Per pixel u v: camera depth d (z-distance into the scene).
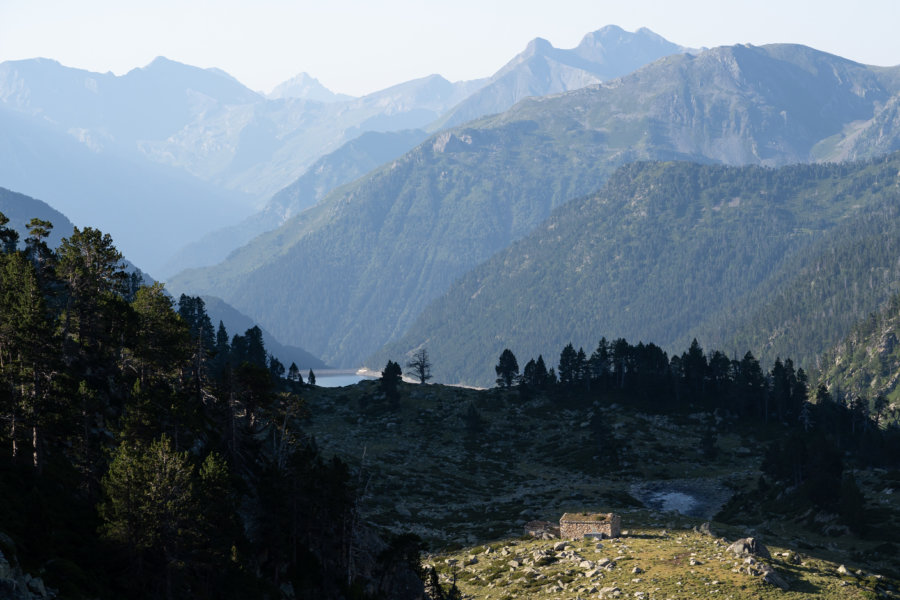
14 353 73.00
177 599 66.94
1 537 55.50
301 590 79.94
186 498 67.12
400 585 93.69
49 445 74.44
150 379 93.56
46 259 93.44
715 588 86.25
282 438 96.06
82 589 58.78
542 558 108.56
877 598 85.31
